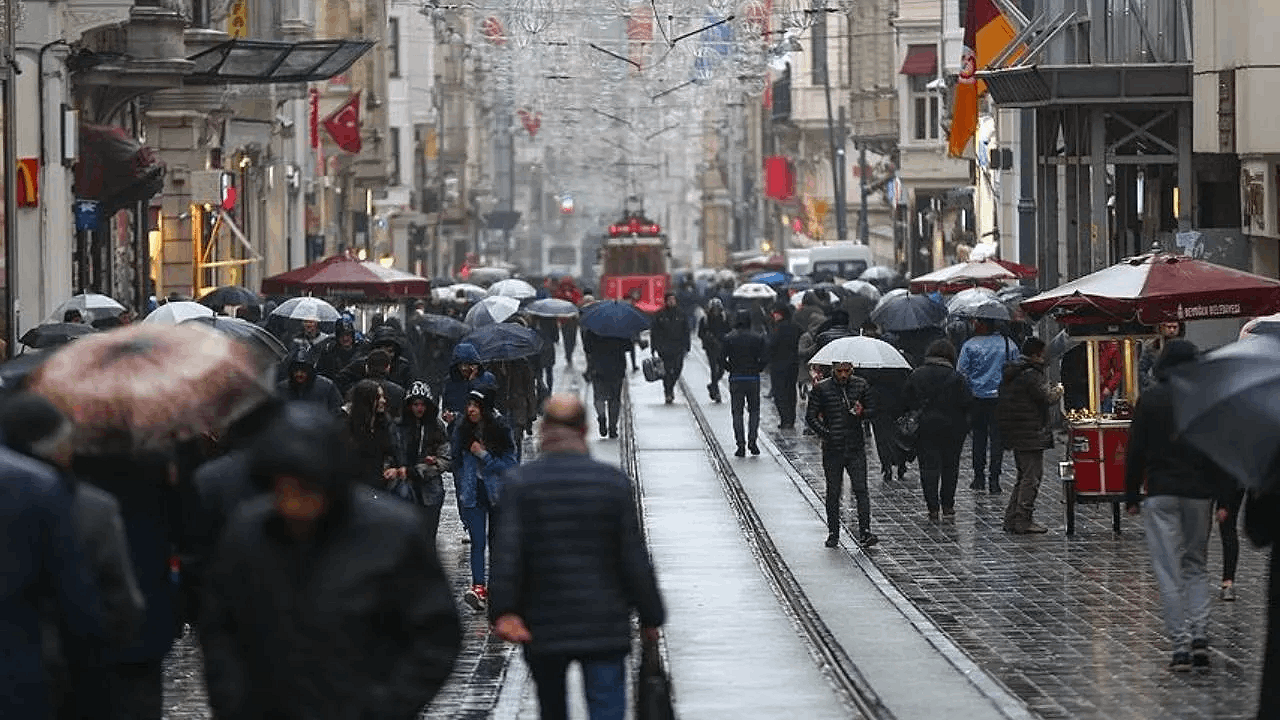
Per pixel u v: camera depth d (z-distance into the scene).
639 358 130.00
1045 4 90.00
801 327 86.81
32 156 68.38
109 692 21.19
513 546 22.64
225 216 97.62
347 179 159.25
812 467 66.19
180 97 93.50
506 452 38.62
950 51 123.81
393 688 17.53
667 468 66.38
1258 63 62.72
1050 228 86.94
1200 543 31.69
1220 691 30.25
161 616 23.70
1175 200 79.12
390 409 40.22
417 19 197.88
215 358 23.30
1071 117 80.81
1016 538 48.75
